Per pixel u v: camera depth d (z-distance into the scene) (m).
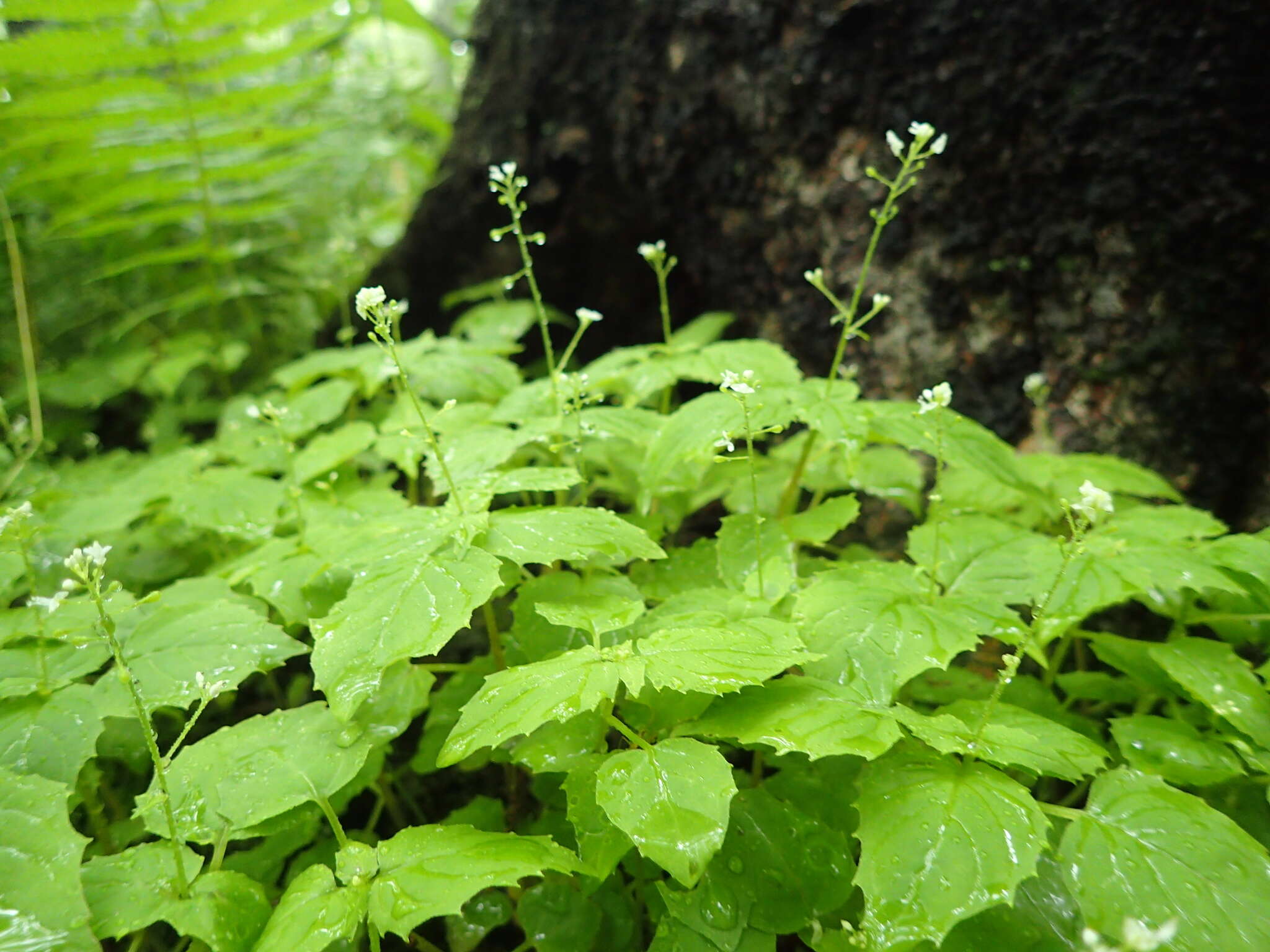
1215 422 0.27
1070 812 0.17
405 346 0.32
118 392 0.42
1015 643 0.18
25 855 0.15
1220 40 0.25
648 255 0.28
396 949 0.22
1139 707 0.22
